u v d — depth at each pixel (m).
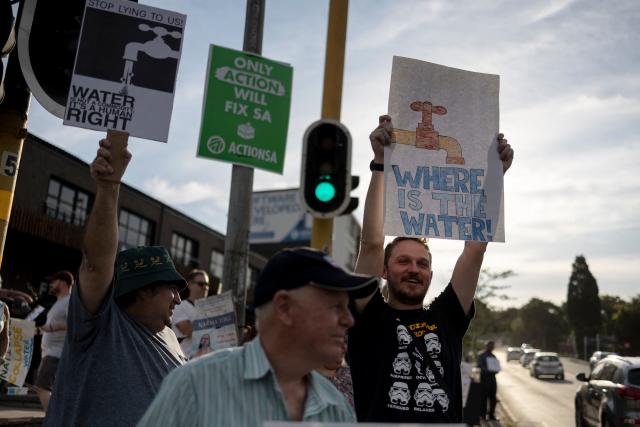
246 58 5.82
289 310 1.66
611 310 109.00
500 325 28.38
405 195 3.06
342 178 5.64
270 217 40.56
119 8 3.09
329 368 2.62
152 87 3.04
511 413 18.28
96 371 2.40
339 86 6.38
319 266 1.67
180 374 1.61
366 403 2.73
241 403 1.59
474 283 3.10
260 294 1.70
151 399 2.44
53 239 17.55
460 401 2.85
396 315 2.91
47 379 6.37
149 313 2.69
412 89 3.22
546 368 38.28
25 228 16.59
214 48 5.71
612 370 10.75
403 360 2.77
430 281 3.06
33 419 6.33
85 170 19.80
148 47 3.08
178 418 1.56
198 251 28.83
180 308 6.36
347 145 5.70
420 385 2.72
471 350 30.30
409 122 3.17
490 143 3.23
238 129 5.70
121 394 2.39
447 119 3.21
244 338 5.80
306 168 5.68
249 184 5.88
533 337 151.50
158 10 3.12
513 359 75.25
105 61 3.03
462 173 3.16
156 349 2.59
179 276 2.77
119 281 2.67
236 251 5.77
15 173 4.07
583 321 92.25
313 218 5.72
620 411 9.78
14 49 4.13
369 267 3.11
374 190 3.16
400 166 3.09
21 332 6.01
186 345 6.30
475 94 3.28
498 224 3.12
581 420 11.84
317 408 1.70
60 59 3.70
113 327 2.46
